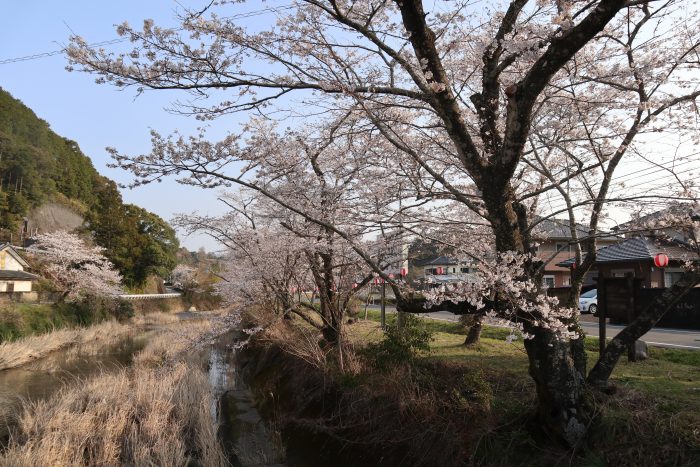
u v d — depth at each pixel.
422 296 5.48
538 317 4.80
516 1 5.05
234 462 7.52
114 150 5.43
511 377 6.69
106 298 28.42
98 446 7.43
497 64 5.48
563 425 4.88
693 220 5.83
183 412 8.80
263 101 5.40
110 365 15.35
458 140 4.92
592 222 5.97
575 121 6.61
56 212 49.56
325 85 5.04
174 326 24.05
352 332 11.75
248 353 16.11
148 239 43.28
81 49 4.88
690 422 4.64
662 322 14.87
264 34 5.44
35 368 14.53
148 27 4.82
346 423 7.54
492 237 8.06
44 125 56.66
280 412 9.62
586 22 3.91
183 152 5.70
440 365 7.52
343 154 8.23
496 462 5.25
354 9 5.55
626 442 4.68
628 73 5.82
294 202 8.61
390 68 5.64
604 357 5.39
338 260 9.69
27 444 6.84
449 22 5.76
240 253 12.14
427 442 6.15
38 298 26.11
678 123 6.09
